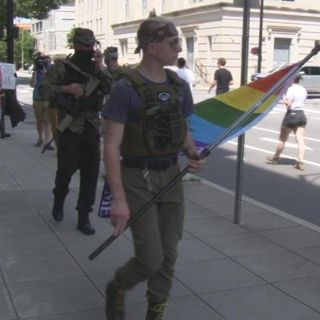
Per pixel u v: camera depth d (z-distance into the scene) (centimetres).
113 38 6406
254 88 509
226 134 354
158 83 321
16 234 561
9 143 1174
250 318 391
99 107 554
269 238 562
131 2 5847
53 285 439
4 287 434
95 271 468
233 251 521
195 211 656
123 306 361
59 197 593
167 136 320
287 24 4275
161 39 313
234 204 634
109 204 370
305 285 448
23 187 766
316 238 565
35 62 1096
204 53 4259
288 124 1040
